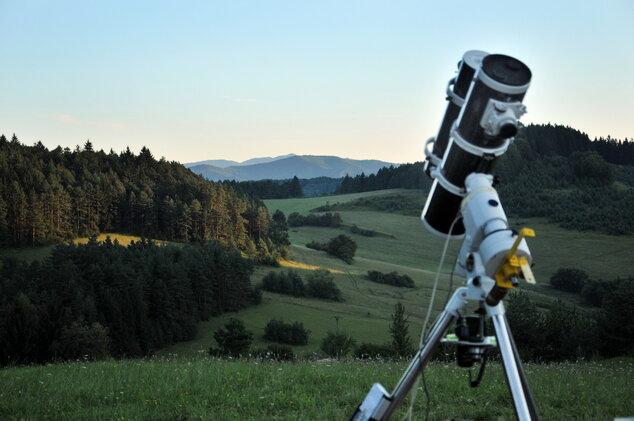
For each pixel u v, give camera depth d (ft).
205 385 23.03
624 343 188.14
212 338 361.30
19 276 370.12
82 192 599.16
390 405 8.81
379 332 358.64
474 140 8.64
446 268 602.44
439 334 8.79
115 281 358.64
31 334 293.43
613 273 546.26
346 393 21.58
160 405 20.13
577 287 508.12
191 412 19.01
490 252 7.82
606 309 196.34
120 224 633.20
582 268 566.77
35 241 531.91
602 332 192.44
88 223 602.03
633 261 587.68
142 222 634.02
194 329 363.35
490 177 8.87
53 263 419.54
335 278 529.45
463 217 8.82
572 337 193.88
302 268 565.53
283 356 39.29
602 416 18.01
